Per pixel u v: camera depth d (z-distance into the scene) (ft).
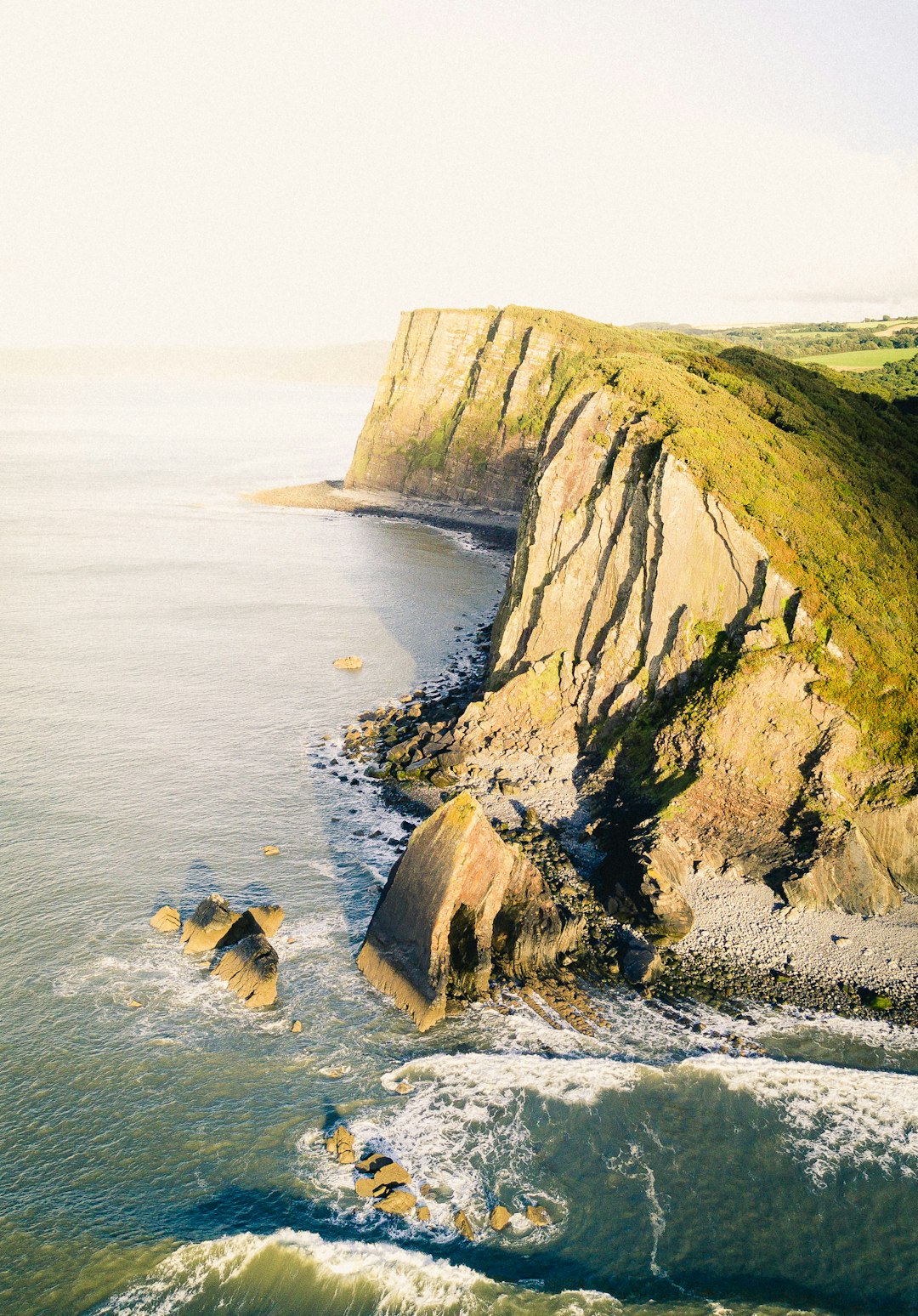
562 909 123.03
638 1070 99.91
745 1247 80.18
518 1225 81.20
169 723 185.47
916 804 130.52
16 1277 74.02
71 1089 92.94
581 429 183.21
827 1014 110.11
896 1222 83.20
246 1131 89.25
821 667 143.33
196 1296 73.51
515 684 176.76
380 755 174.60
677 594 160.56
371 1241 78.69
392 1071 98.17
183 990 108.99
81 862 133.90
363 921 124.57
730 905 128.47
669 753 148.46
